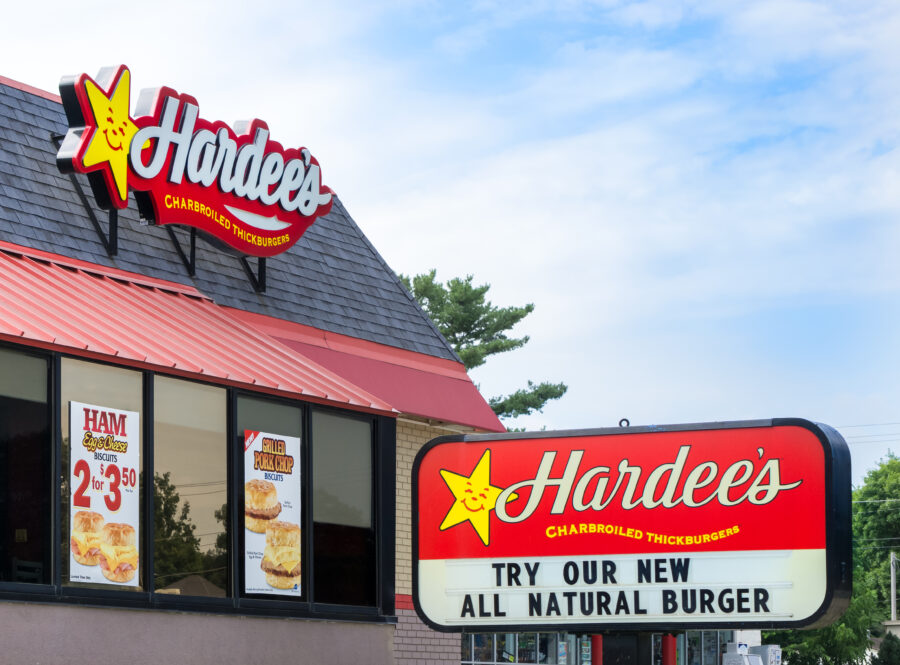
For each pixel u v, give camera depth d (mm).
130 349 15531
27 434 14281
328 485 18234
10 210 17594
